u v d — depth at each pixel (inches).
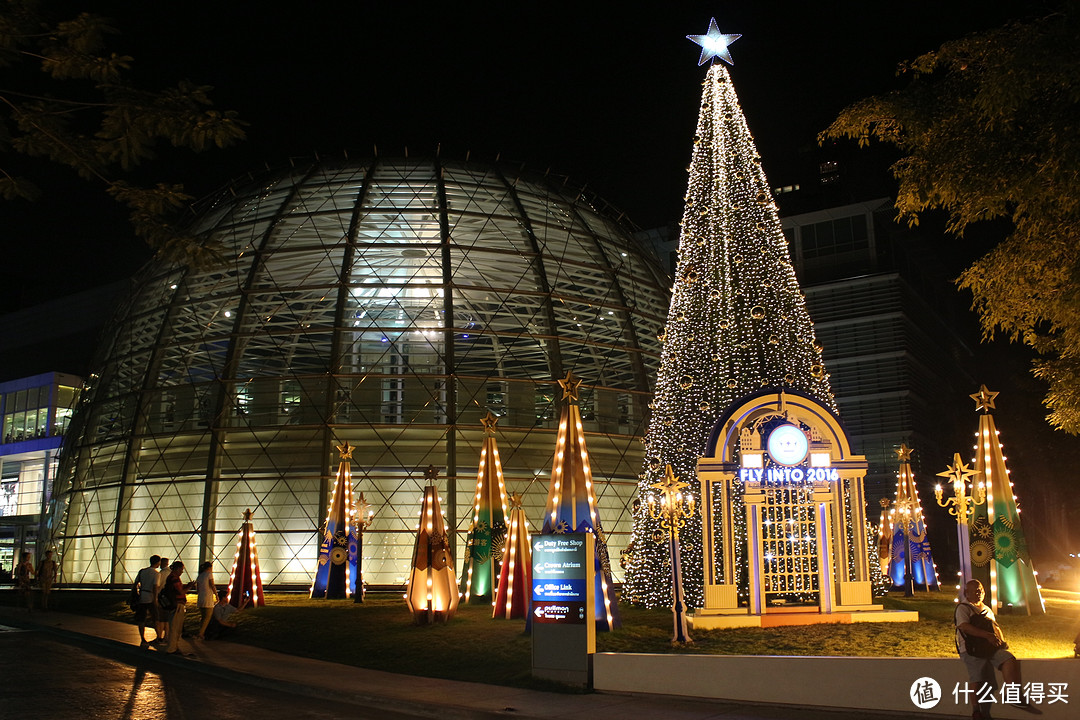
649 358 1932.8
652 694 663.8
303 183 1978.3
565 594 718.5
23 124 504.7
